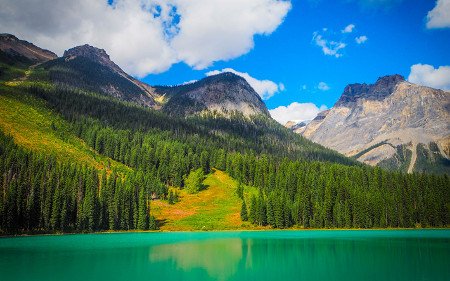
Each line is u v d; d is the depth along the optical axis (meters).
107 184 156.12
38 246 95.06
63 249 89.56
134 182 172.75
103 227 143.00
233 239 116.38
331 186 182.38
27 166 151.75
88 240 110.38
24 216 125.19
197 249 91.88
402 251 87.69
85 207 136.88
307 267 68.38
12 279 57.00
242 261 74.81
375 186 199.62
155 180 196.38
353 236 127.62
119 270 64.75
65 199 133.38
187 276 60.94
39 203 130.25
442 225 179.38
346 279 58.03
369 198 176.88
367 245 99.88
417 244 101.62
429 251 87.38
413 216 179.50
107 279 58.00
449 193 188.88
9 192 121.94
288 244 102.81
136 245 98.69
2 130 193.12
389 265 69.44
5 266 66.69
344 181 189.00
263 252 86.94
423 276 59.53
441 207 181.38
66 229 133.50
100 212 141.25
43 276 59.16
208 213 176.38
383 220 172.50
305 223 166.50
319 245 100.25
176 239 116.12
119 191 147.88
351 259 76.44
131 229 148.38
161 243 104.12
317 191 184.75
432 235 132.62
